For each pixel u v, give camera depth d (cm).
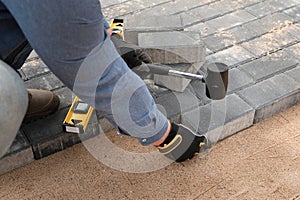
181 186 153
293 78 192
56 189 153
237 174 157
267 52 207
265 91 184
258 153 165
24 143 159
